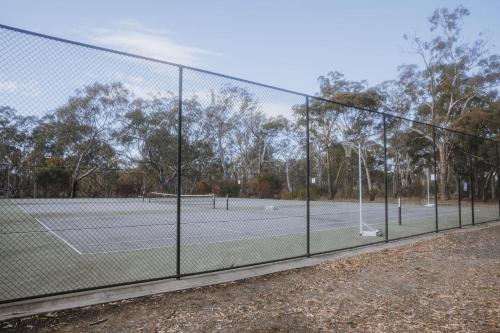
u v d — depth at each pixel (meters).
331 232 12.66
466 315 4.62
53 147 13.56
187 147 18.16
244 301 5.09
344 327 4.22
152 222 15.48
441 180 40.44
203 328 4.11
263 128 18.06
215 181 17.48
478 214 21.88
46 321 4.29
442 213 22.55
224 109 17.77
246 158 17.56
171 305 4.89
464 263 7.58
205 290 5.61
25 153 12.27
